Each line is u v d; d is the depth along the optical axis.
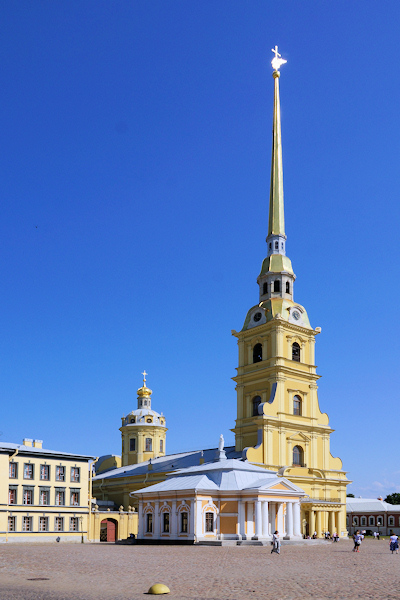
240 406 97.69
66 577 30.80
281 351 94.56
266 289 101.94
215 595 24.44
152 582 28.88
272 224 106.19
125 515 91.06
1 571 33.50
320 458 95.81
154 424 131.75
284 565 40.34
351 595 24.64
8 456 76.25
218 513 72.94
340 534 94.06
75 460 84.19
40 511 78.81
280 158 110.25
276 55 116.44
